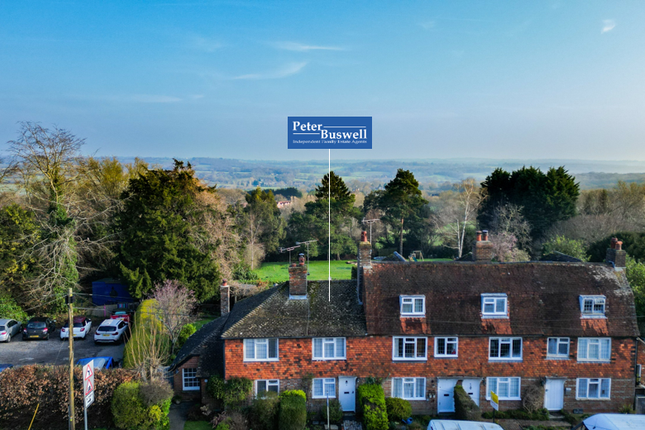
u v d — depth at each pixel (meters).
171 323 36.56
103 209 63.53
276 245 96.62
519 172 84.50
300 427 24.69
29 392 24.47
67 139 53.09
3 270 44.34
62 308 46.25
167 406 25.55
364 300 28.36
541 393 27.16
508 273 29.59
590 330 27.17
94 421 24.84
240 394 26.52
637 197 72.06
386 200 89.75
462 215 87.88
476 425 22.23
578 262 30.31
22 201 58.56
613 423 21.48
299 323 27.64
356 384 27.33
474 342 27.38
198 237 54.88
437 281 29.09
